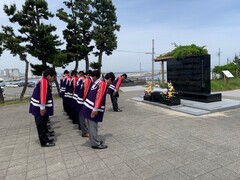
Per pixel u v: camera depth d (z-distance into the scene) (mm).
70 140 5324
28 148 4902
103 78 4523
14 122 7980
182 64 10602
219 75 22188
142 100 11156
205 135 5172
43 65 15469
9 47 14000
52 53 15648
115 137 5387
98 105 4352
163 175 3357
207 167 3541
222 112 7676
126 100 12328
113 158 4098
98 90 4352
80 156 4270
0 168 3924
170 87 9078
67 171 3664
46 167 3861
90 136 4602
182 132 5504
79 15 18438
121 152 4375
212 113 7574
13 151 4762
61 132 6102
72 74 7176
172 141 4863
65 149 4711
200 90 9570
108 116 7949
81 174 3531
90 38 19438
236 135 5062
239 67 23703
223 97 11609
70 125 6926
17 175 3617
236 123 6113
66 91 7395
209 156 3957
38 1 14773
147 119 7160
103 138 5344
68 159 4156
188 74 10242
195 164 3668
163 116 7484
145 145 4703
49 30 15188
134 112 8492
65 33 17688
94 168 3721
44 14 15367
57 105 11820
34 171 3730
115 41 19859
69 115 7871
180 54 14930
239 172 3336
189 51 14742
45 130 4938
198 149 4316
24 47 14641
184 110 7957
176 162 3785
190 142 4738
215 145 4488
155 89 10562
